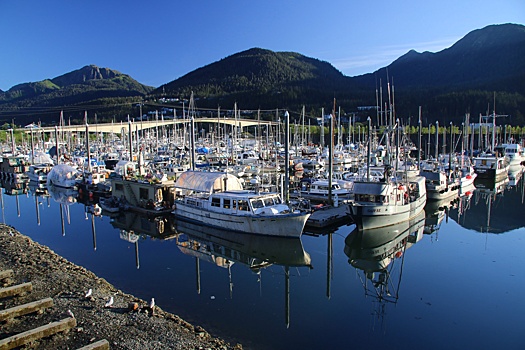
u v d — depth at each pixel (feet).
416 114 556.10
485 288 79.41
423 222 141.38
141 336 54.19
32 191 209.46
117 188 157.48
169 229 128.47
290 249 104.22
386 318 66.23
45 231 124.57
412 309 70.13
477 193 210.59
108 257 97.55
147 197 142.82
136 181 149.28
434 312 69.21
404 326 63.72
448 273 88.79
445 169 220.64
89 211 156.87
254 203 111.65
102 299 66.18
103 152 378.53
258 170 230.48
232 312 66.74
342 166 261.03
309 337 59.26
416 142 463.83
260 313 66.74
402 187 126.93
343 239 116.06
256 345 56.24
